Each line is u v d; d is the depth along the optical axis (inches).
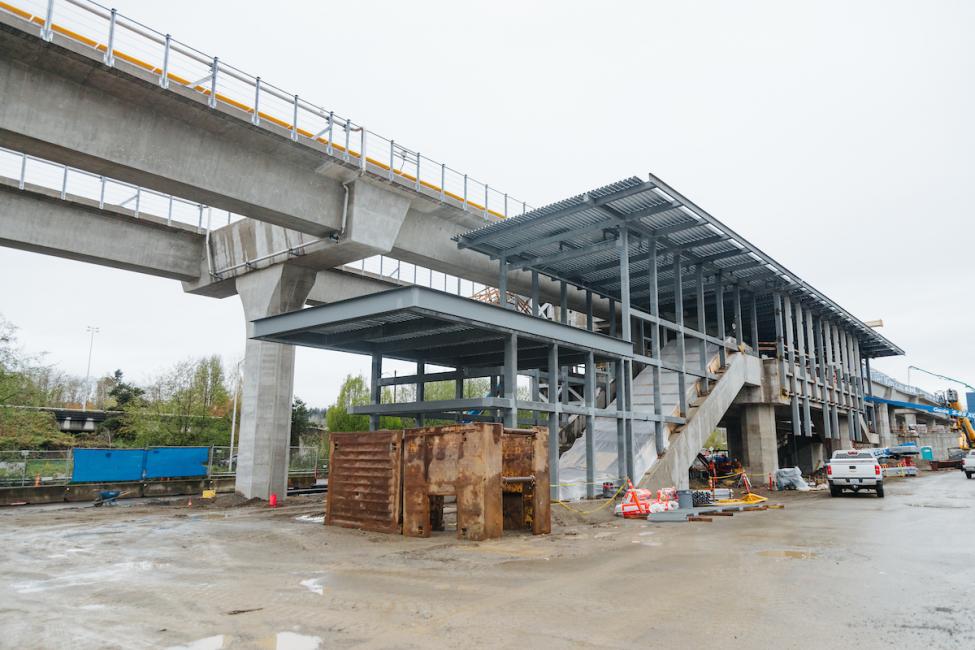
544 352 1023.0
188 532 623.8
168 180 799.7
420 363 1063.0
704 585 351.9
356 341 948.0
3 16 629.3
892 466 1968.5
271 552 483.5
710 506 833.5
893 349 2225.6
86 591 346.3
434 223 1151.0
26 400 1520.7
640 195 908.0
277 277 1096.2
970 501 975.0
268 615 289.6
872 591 333.7
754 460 1352.1
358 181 974.4
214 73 792.9
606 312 1594.5
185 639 252.7
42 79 692.7
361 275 1381.6
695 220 1012.5
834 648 236.5
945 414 2763.3
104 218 1090.1
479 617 284.5
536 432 603.5
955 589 338.3
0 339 1486.2
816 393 1557.6
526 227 1023.6
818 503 952.9
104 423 2263.8
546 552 474.9
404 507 585.9
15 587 359.9
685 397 1111.6
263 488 1079.6
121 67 709.3
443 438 574.2
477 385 2760.8
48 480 1277.1
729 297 1502.2
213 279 1197.7
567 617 284.0
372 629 266.1
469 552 476.1
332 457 681.0
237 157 859.4
